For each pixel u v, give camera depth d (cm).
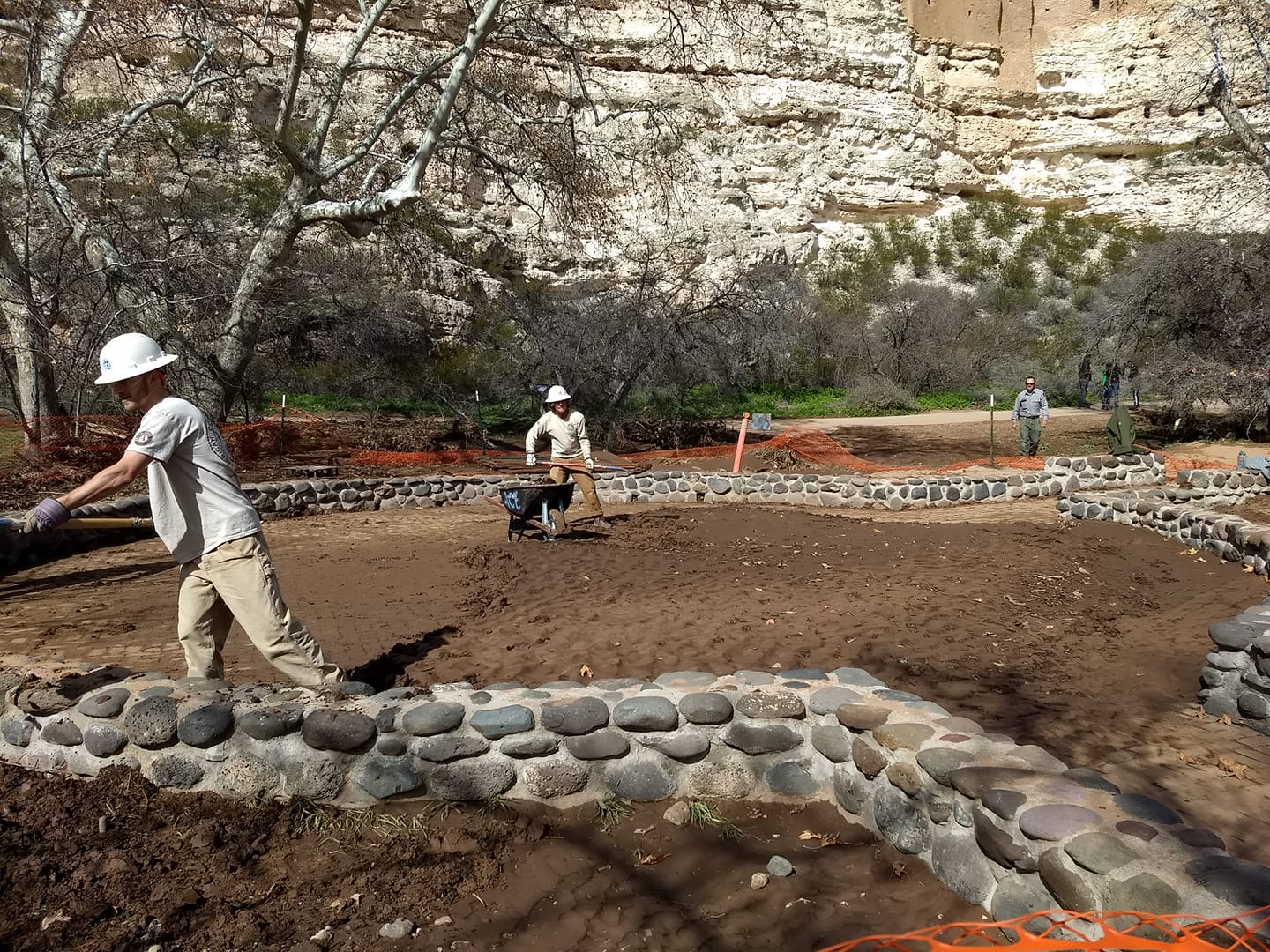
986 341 3697
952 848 317
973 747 343
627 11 3950
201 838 354
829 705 396
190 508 417
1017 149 4975
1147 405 3002
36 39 1521
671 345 2370
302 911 314
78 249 1731
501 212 3622
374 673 520
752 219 4188
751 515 1190
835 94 4469
